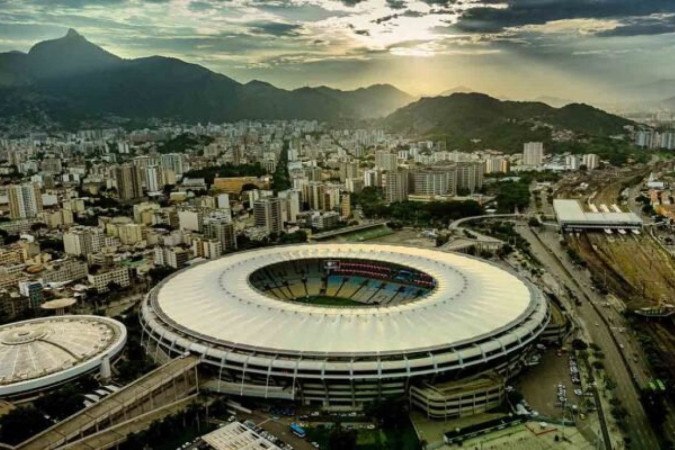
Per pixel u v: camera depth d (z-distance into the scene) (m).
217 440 196.50
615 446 195.62
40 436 191.25
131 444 194.12
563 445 196.00
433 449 194.62
